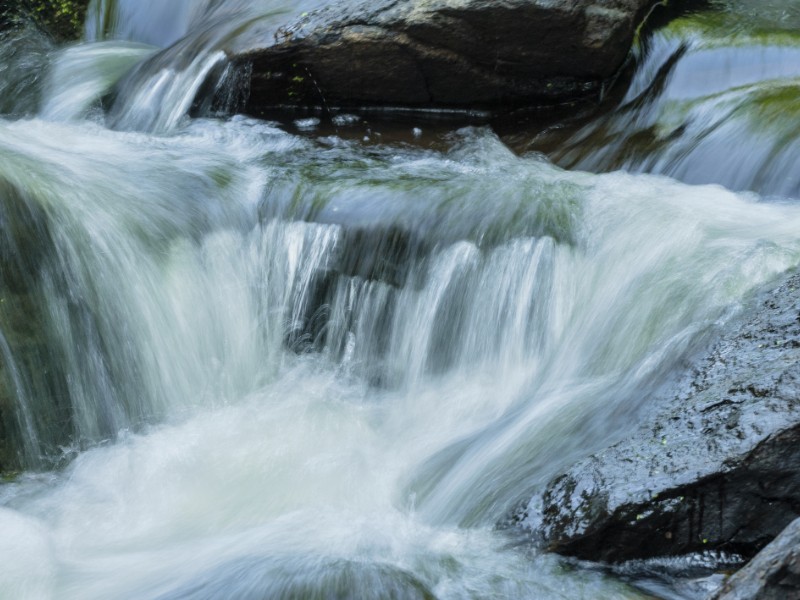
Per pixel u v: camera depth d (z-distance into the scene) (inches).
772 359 209.9
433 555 200.5
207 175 334.3
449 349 294.4
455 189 314.5
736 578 161.6
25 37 491.5
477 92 395.9
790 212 291.9
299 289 310.3
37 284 276.4
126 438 279.0
